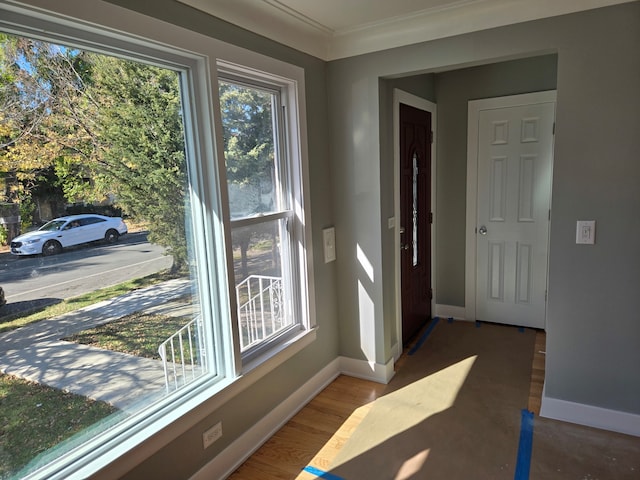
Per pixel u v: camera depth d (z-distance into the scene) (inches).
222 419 79.7
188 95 72.6
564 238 86.0
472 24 88.0
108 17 56.4
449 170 147.5
